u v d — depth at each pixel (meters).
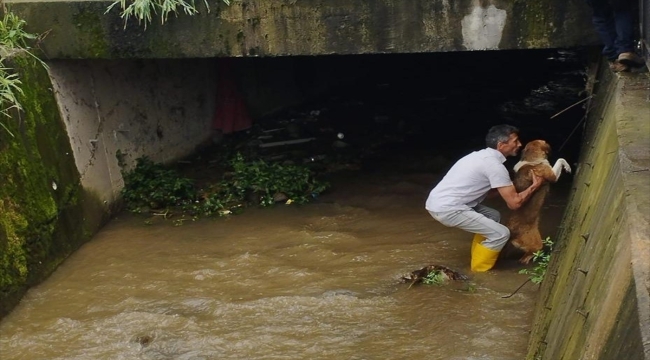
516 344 5.94
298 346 6.17
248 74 12.20
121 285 7.30
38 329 6.64
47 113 7.97
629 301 2.81
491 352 5.86
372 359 5.91
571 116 12.05
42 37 8.06
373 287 6.97
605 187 4.40
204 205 9.11
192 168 10.42
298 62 13.53
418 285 6.93
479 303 6.55
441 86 14.38
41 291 7.26
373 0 7.37
